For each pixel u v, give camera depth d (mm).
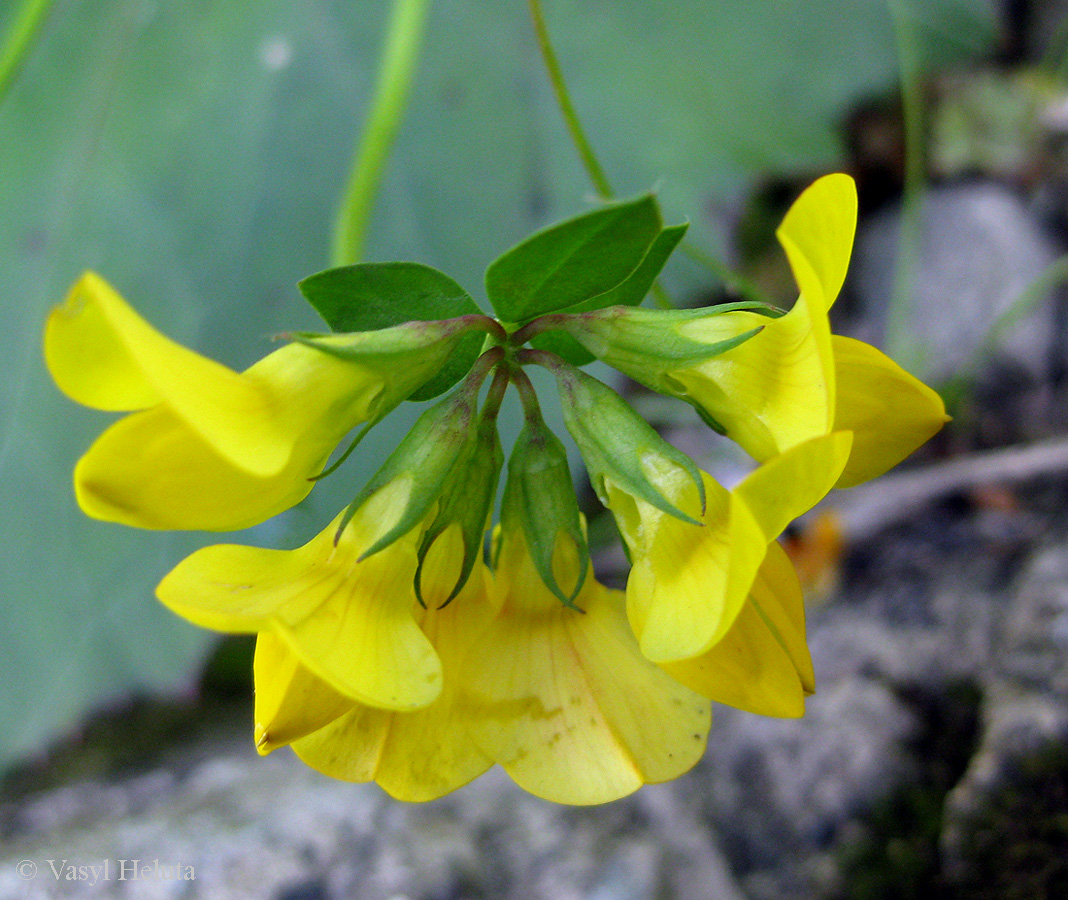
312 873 106
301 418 79
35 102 164
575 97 161
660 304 107
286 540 103
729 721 111
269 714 77
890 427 81
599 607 83
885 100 168
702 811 108
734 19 166
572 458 126
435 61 160
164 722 144
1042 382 154
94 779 135
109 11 168
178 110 162
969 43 176
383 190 153
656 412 152
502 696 81
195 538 143
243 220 155
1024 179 174
